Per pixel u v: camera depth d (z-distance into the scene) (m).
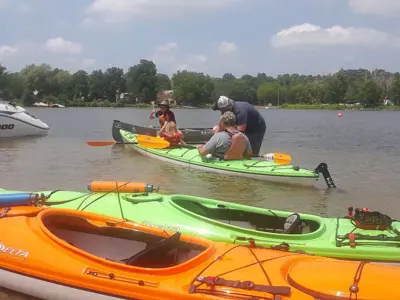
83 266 4.26
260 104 93.31
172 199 6.08
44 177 10.15
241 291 3.73
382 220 5.37
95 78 84.62
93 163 12.13
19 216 5.09
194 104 81.56
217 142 10.74
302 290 3.65
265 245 5.11
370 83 85.19
